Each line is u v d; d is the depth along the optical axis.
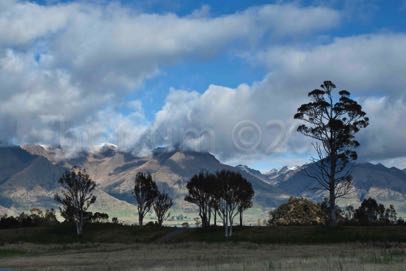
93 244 101.12
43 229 129.62
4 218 156.50
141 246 92.06
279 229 105.06
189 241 103.75
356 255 55.28
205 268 41.03
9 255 79.25
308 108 94.69
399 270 35.84
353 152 94.25
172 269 41.09
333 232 91.12
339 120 92.62
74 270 47.22
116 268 48.00
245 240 97.81
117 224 135.62
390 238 84.31
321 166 96.62
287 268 39.53
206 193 127.50
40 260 64.38
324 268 37.47
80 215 127.81
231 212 110.69
